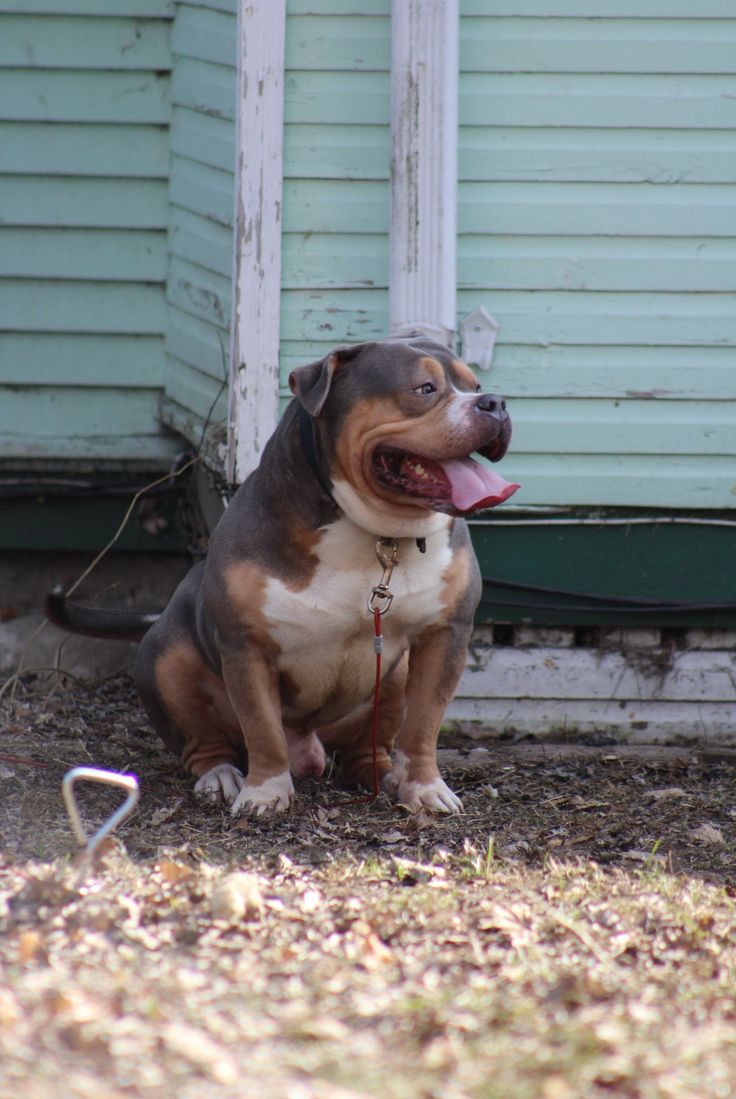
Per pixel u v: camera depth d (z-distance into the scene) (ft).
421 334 19.49
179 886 15.72
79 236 28.78
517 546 24.62
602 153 23.75
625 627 25.07
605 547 24.67
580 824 20.27
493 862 17.88
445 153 23.09
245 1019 12.39
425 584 19.60
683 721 25.09
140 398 29.17
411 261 23.36
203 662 21.24
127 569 29.22
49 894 14.99
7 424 28.99
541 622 24.89
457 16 22.95
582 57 23.52
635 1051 12.19
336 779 22.56
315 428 18.81
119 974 13.07
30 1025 11.82
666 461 24.39
